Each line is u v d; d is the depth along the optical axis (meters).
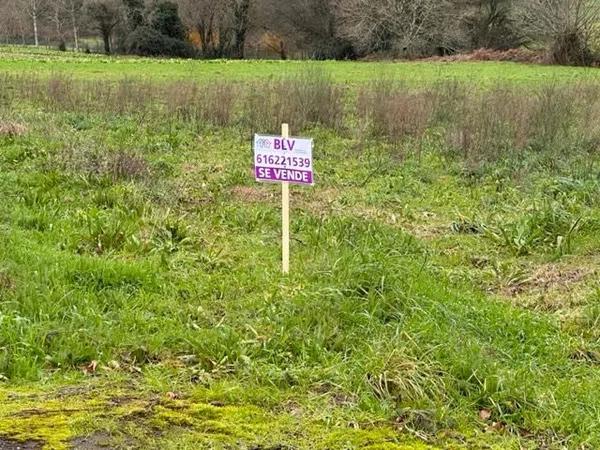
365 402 3.68
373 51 44.06
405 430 3.44
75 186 8.38
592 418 3.80
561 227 7.46
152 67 28.58
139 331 4.58
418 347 4.25
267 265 6.09
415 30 42.56
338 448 3.24
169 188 8.80
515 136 11.96
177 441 3.17
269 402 3.67
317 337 4.45
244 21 48.31
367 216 8.14
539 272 6.46
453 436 3.47
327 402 3.71
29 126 11.85
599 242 7.20
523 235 7.30
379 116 13.41
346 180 10.00
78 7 48.81
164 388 3.77
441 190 9.66
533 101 13.76
